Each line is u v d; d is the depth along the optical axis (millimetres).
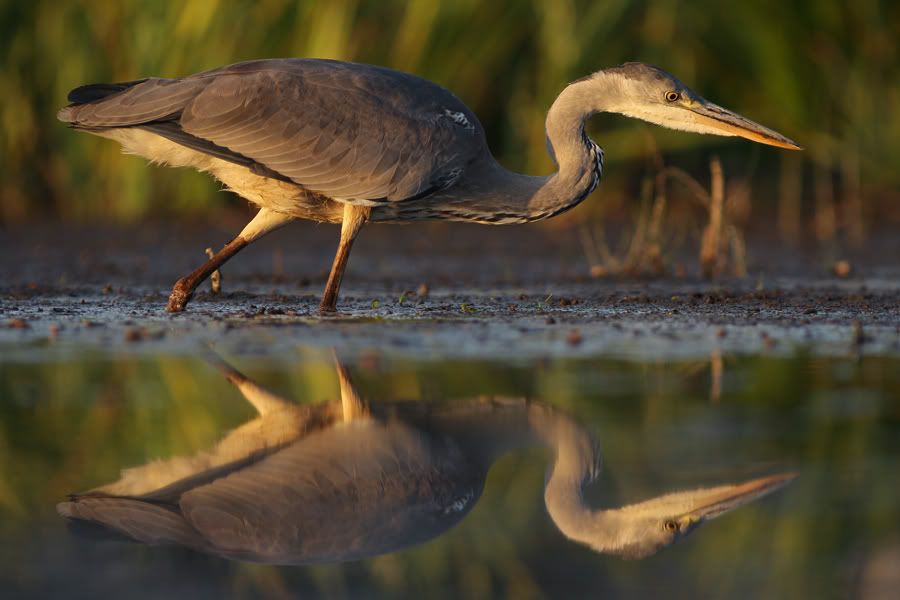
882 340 9750
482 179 11500
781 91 21047
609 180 21703
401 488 5945
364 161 10875
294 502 5777
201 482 6012
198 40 19531
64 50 20531
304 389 7953
